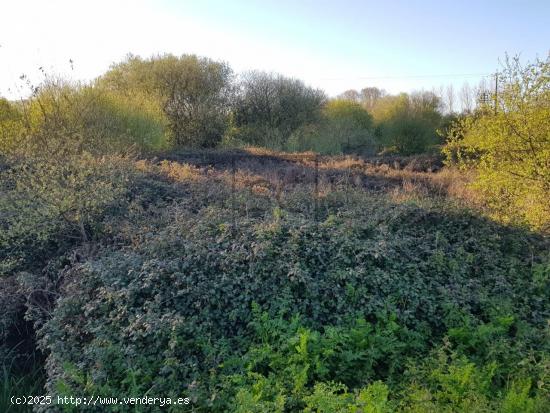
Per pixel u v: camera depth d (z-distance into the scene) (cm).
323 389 324
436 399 339
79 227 601
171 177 852
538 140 638
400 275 475
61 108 1161
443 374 365
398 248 511
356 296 438
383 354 394
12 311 486
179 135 2275
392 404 329
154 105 1748
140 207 644
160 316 395
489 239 564
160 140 1612
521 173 650
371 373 379
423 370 373
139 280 433
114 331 393
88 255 531
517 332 427
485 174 695
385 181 1103
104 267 452
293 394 338
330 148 2378
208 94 2400
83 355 381
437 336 434
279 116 2709
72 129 1066
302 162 1530
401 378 377
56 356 381
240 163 1414
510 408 313
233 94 2670
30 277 503
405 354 406
